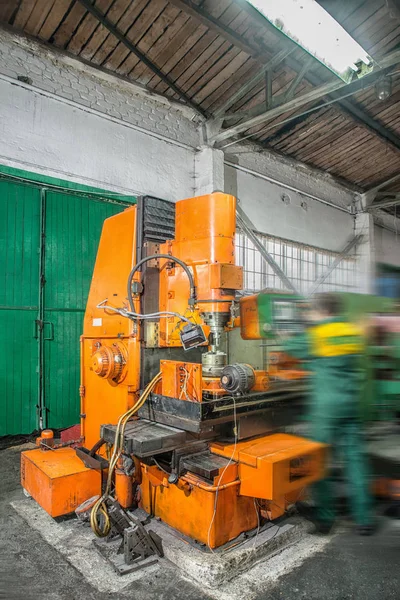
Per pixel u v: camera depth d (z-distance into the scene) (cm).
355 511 258
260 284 709
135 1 426
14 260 447
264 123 649
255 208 702
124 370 268
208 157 599
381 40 543
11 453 411
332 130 712
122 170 525
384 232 1026
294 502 256
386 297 285
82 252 500
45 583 203
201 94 570
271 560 224
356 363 262
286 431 270
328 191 865
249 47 496
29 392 454
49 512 256
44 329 467
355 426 261
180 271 267
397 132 756
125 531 219
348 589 201
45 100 462
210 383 244
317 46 342
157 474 252
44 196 470
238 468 228
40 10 418
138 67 508
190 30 471
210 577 202
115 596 195
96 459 270
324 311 279
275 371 280
